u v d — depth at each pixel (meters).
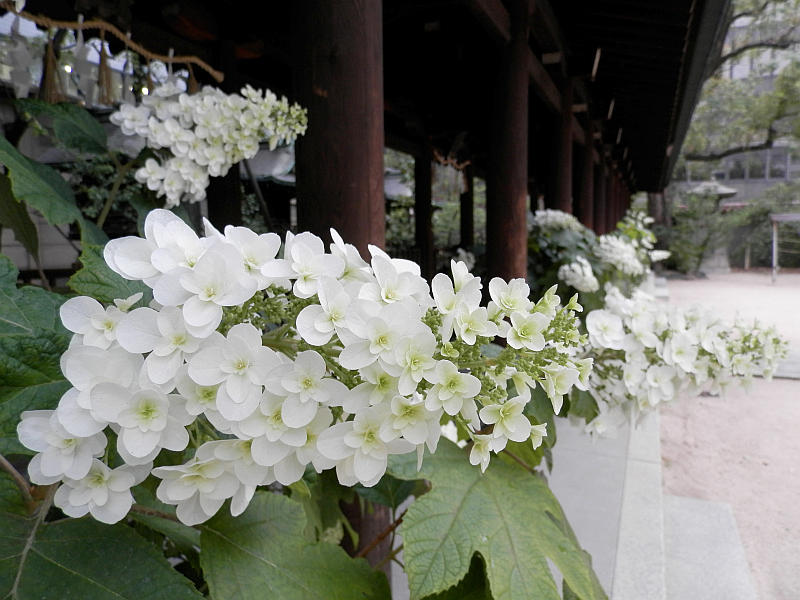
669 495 3.56
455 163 9.37
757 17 23.55
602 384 1.36
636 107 6.71
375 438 0.62
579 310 0.73
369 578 0.86
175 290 0.56
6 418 0.67
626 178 15.50
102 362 0.56
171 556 1.17
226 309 0.64
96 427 0.54
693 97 6.29
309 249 0.66
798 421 5.50
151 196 1.78
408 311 0.61
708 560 2.80
